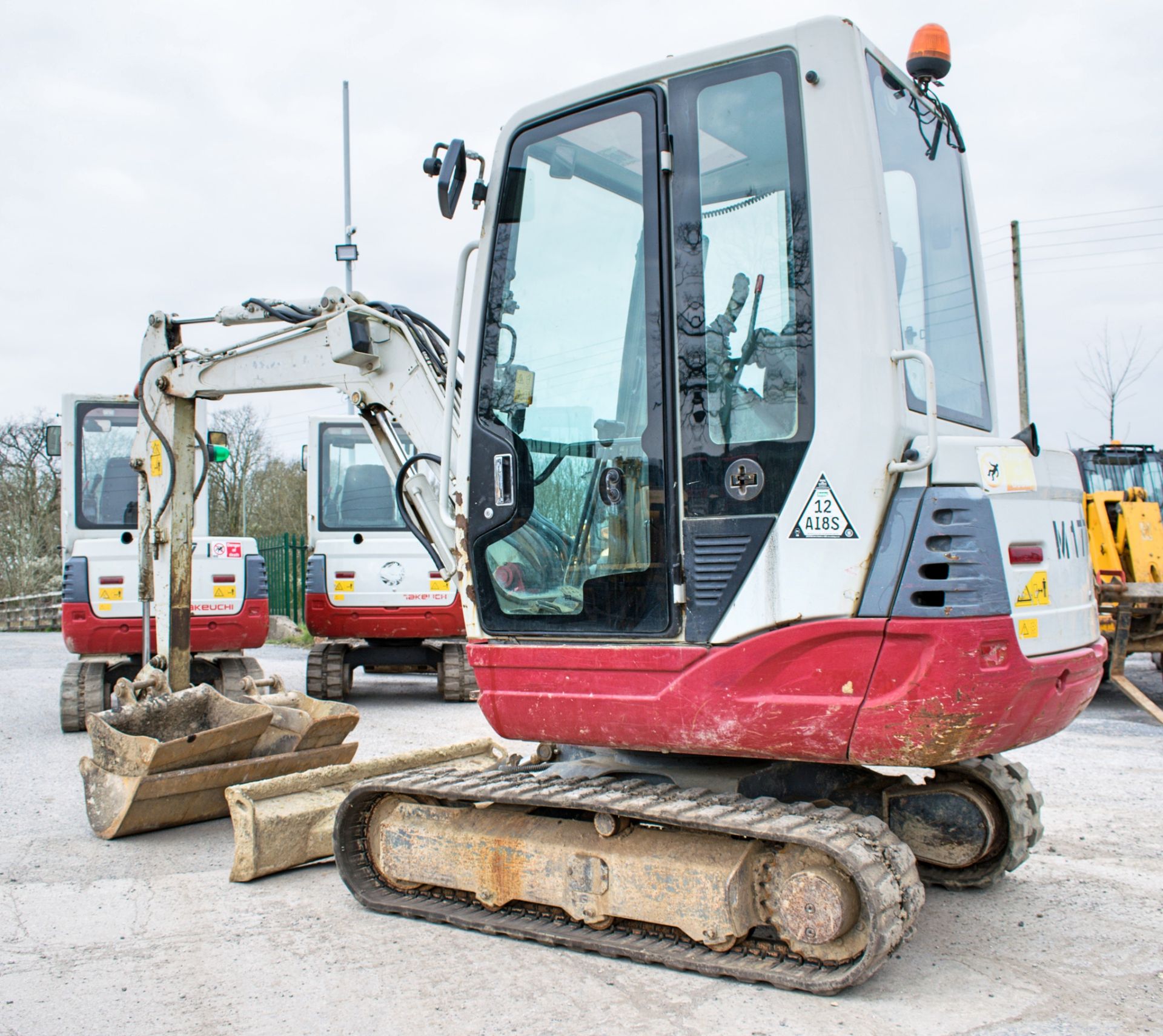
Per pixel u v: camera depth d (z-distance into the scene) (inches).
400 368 211.9
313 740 227.1
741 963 134.7
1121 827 208.8
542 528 157.3
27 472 1261.1
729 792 159.8
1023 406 852.6
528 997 130.7
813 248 137.2
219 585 345.1
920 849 168.1
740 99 144.2
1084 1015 125.0
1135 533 371.2
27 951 148.9
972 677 125.8
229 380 240.1
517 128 164.2
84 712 338.3
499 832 156.4
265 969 140.8
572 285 157.2
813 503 134.4
